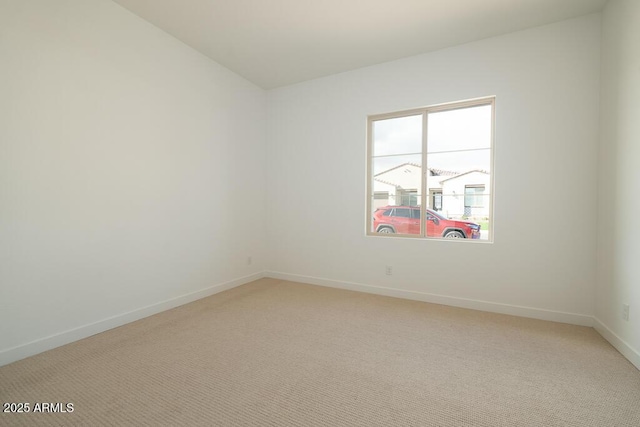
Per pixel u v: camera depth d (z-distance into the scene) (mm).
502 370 1894
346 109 3768
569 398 1605
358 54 3330
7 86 1916
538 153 2771
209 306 3119
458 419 1441
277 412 1488
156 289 2904
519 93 2836
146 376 1802
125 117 2607
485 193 3125
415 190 3482
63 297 2211
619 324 2158
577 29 2611
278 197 4332
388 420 1433
